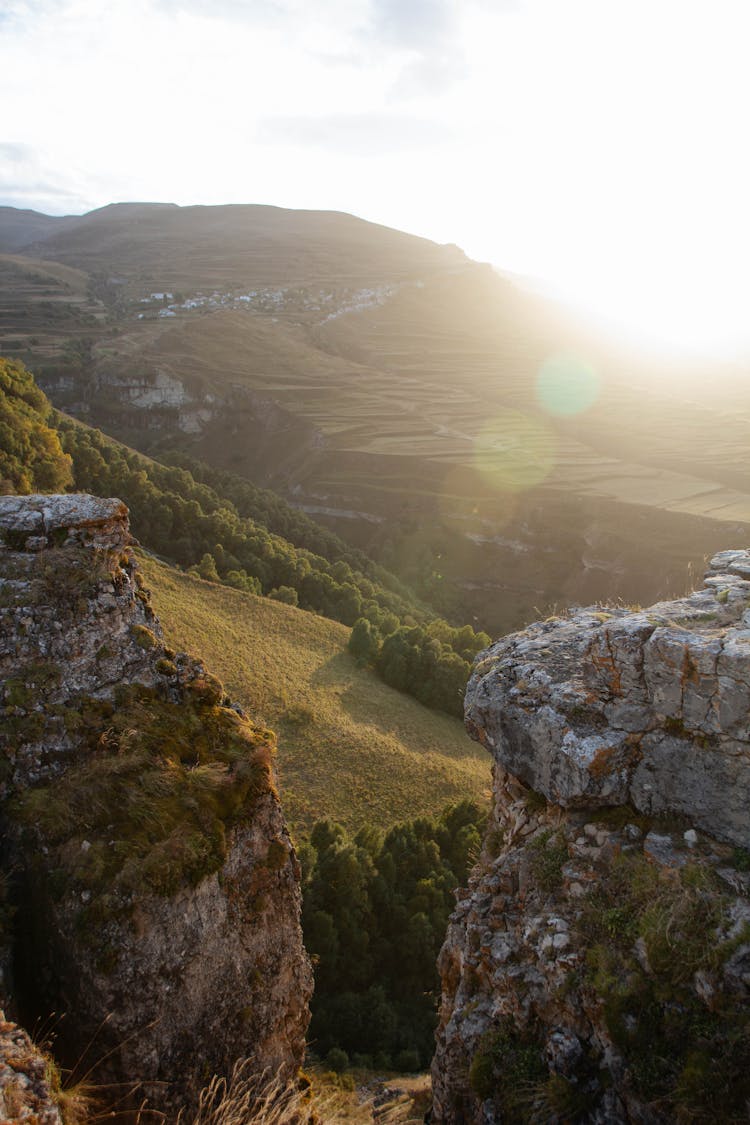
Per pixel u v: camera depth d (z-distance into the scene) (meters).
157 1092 9.41
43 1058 7.93
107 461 76.44
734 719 9.77
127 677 12.32
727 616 11.37
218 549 66.25
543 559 120.62
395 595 91.50
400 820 35.22
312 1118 11.48
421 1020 24.55
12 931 9.76
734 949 8.51
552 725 11.03
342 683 49.50
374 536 133.12
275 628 54.53
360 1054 21.86
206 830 10.71
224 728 12.50
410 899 28.36
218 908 10.44
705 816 10.06
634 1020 8.66
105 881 9.64
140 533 64.31
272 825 11.77
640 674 10.79
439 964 12.35
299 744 39.56
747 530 104.88
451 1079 10.45
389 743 42.22
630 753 10.69
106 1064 9.16
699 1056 8.09
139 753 11.22
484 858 13.41
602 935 9.53
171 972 9.70
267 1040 11.02
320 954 24.36
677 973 8.69
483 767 43.62
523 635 13.43
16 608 11.59
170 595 52.28
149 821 10.41
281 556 70.62
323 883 26.22
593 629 12.77
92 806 10.46
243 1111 10.01
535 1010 9.70
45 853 10.05
